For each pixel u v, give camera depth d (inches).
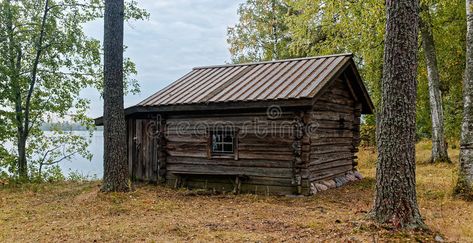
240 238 253.4
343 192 439.8
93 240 258.8
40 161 666.8
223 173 456.8
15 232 286.7
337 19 734.5
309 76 451.5
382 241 226.4
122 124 437.1
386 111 257.1
